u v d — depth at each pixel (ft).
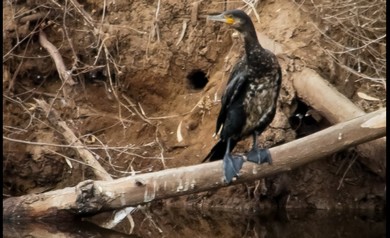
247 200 39.81
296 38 41.14
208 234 35.32
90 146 41.37
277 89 31.50
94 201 34.99
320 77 38.01
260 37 41.24
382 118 32.63
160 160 41.27
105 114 43.50
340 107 36.29
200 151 41.06
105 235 34.76
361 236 34.40
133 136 42.63
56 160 41.39
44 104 41.70
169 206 40.47
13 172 41.70
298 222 37.70
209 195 40.40
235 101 31.55
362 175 39.22
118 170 41.06
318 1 42.78
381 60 41.14
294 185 39.55
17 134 42.06
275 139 38.24
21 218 35.83
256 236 34.88
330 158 39.42
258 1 43.24
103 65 43.70
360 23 42.06
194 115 42.42
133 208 38.29
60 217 35.63
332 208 38.99
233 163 32.19
